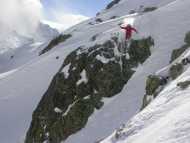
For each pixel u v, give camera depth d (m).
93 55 44.59
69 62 47.72
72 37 62.56
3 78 59.72
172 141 14.64
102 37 47.47
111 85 41.59
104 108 39.91
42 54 67.06
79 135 38.78
